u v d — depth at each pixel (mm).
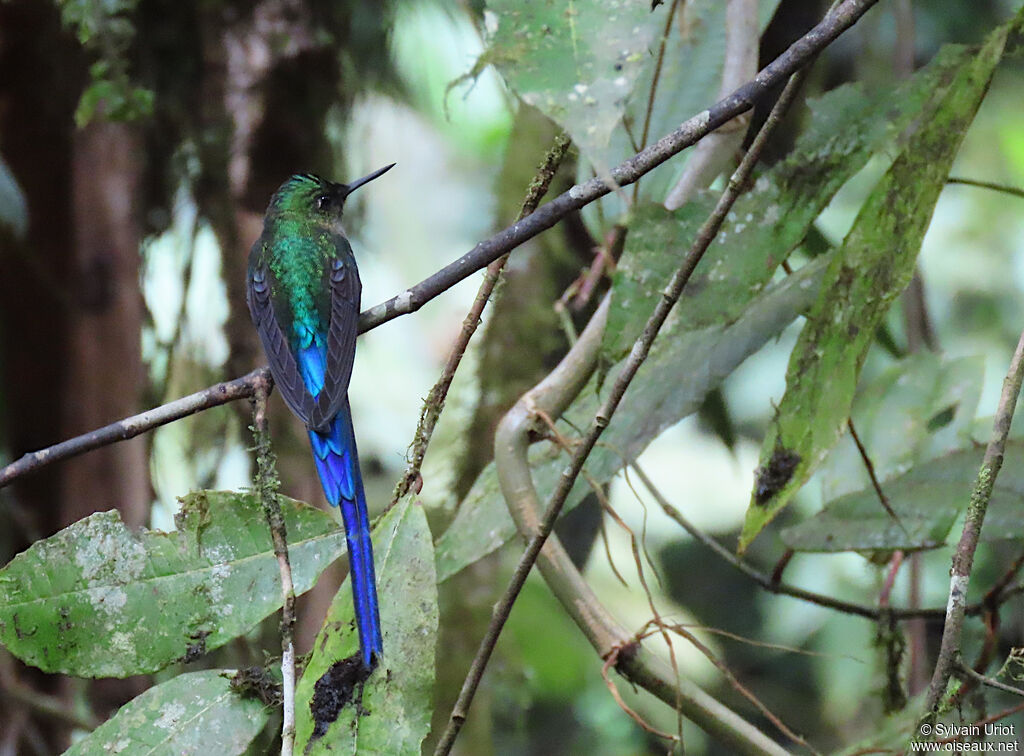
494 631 5422
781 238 6449
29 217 10867
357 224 11945
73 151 10969
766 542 13633
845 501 7613
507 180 10570
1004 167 14219
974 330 13961
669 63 7645
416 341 16469
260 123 11164
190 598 5797
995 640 7488
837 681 12531
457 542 7480
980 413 13195
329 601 10680
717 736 6449
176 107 10875
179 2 10695
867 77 11211
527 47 4512
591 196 5586
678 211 6484
